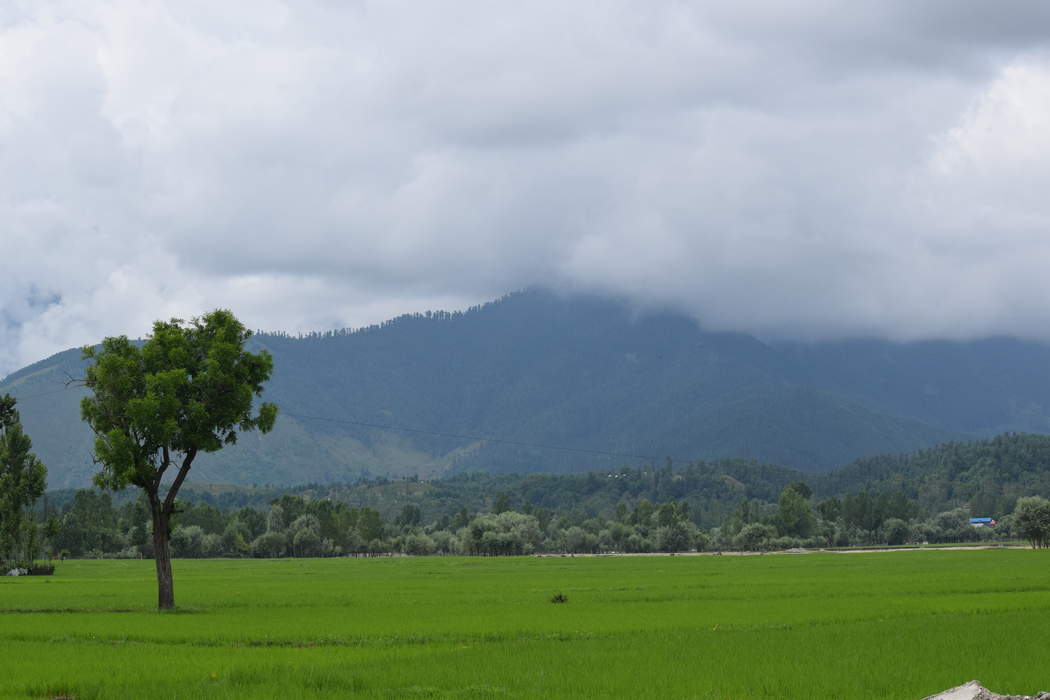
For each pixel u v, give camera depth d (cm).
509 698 4200
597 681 4569
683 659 5188
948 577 12688
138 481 8606
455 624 7075
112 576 16538
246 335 9181
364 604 9194
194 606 8894
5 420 16950
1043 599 9031
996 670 4759
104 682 4644
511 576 15388
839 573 14562
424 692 4344
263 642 6184
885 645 5641
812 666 4919
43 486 17112
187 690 4406
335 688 4481
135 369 8738
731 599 9525
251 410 9056
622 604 8969
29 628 6856
